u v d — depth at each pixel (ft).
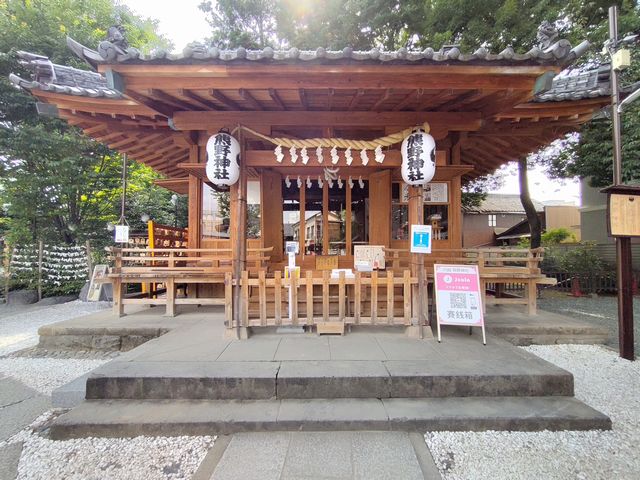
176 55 10.80
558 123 17.80
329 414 9.39
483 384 10.34
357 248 17.97
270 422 9.10
